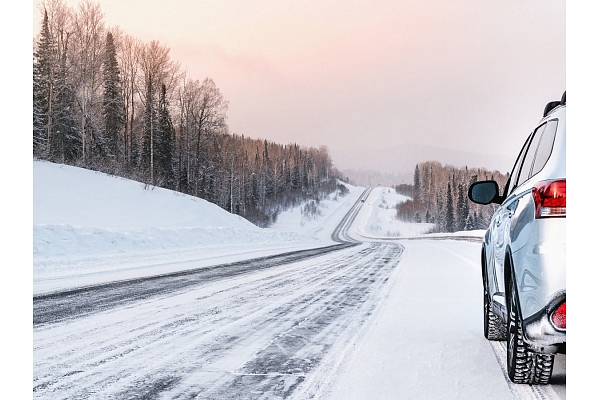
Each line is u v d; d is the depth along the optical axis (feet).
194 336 18.42
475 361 14.78
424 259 63.52
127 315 22.43
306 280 37.83
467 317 22.35
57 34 182.19
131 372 13.85
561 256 10.14
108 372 13.84
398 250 90.22
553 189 10.43
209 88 238.48
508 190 17.83
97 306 24.61
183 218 126.72
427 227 442.50
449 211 389.39
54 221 97.86
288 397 11.80
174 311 23.63
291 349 16.52
